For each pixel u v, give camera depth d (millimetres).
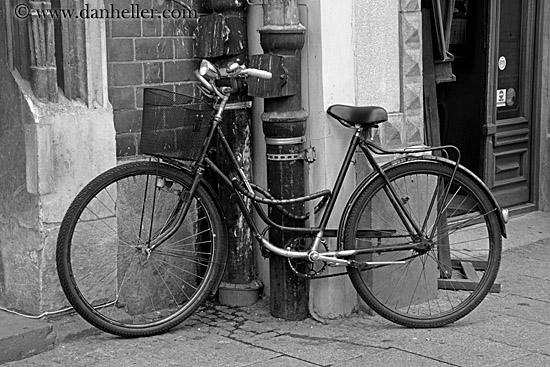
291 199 5156
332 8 5266
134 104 5297
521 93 8109
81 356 4781
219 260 5254
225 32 5402
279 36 5188
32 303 4980
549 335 5168
